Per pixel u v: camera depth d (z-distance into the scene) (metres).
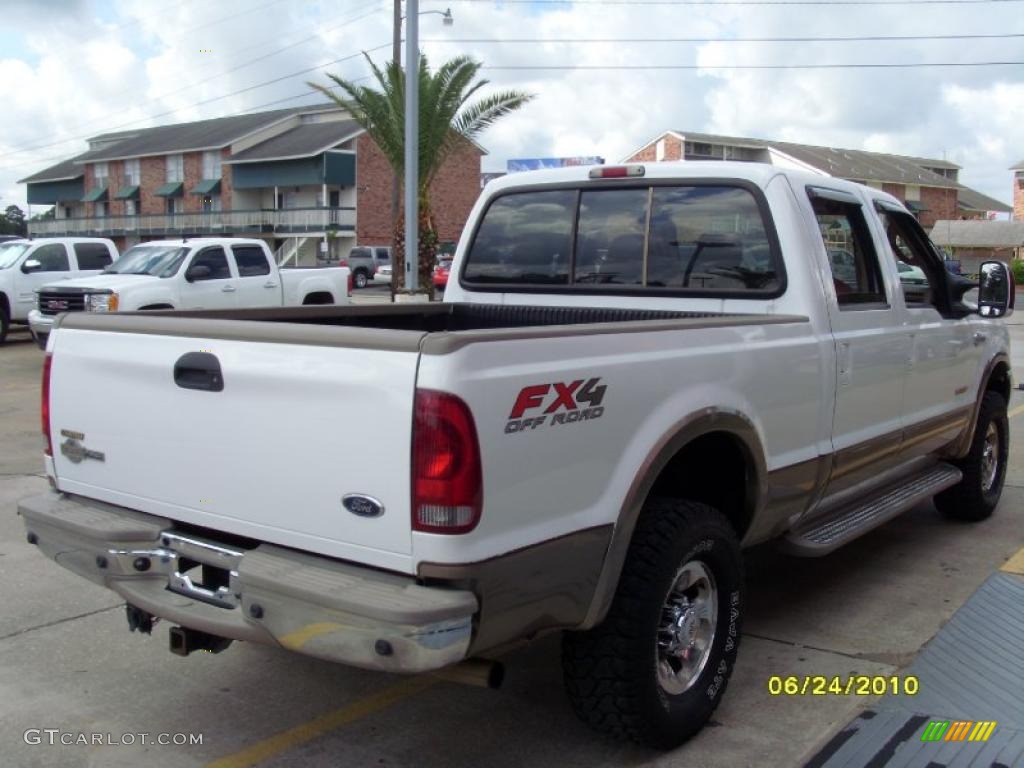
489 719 3.94
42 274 17.64
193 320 3.42
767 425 4.00
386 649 2.70
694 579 3.70
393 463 2.77
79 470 3.67
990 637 4.75
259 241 16.34
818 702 4.06
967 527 6.75
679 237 4.80
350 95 23.53
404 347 2.76
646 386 3.35
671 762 3.59
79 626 4.85
